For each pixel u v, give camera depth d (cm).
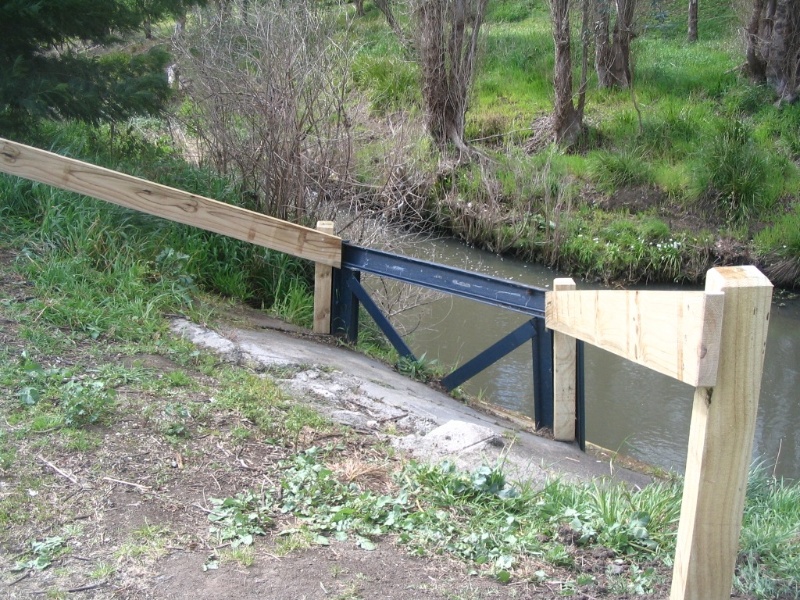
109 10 855
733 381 253
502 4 2638
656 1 2056
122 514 368
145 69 904
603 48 1908
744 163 1501
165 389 499
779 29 1794
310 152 923
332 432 487
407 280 684
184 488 396
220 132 911
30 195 722
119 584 322
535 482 468
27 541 343
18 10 769
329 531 373
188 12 1037
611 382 967
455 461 470
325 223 730
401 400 588
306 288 844
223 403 492
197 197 668
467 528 386
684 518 273
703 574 269
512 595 334
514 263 1427
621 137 1723
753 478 523
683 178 1538
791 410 927
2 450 402
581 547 376
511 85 1991
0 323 540
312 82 890
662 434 845
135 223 749
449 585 338
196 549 349
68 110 840
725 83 1903
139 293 637
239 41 926
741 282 247
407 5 1708
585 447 648
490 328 1074
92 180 649
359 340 789
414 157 1227
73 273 632
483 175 1507
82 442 418
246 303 799
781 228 1411
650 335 300
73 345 538
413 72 1669
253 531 364
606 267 1393
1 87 790
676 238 1426
